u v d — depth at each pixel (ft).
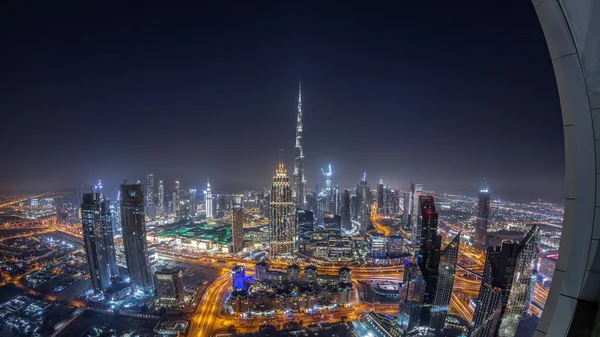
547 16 17.49
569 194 17.69
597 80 15.84
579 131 16.89
